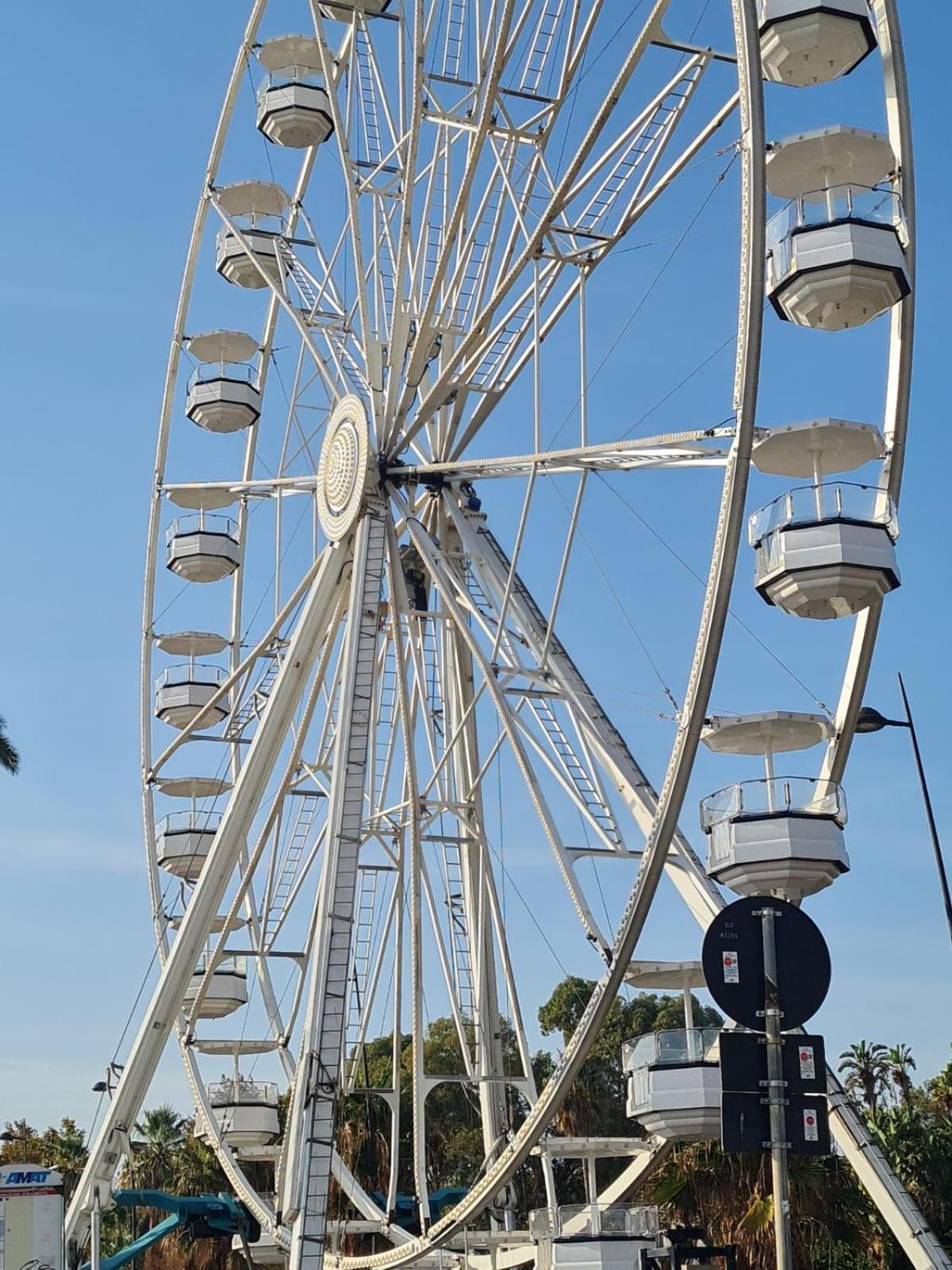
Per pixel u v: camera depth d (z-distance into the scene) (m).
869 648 24.16
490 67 26.66
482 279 30.23
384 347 32.53
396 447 31.69
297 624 32.97
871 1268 38.03
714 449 22.78
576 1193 61.81
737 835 24.30
